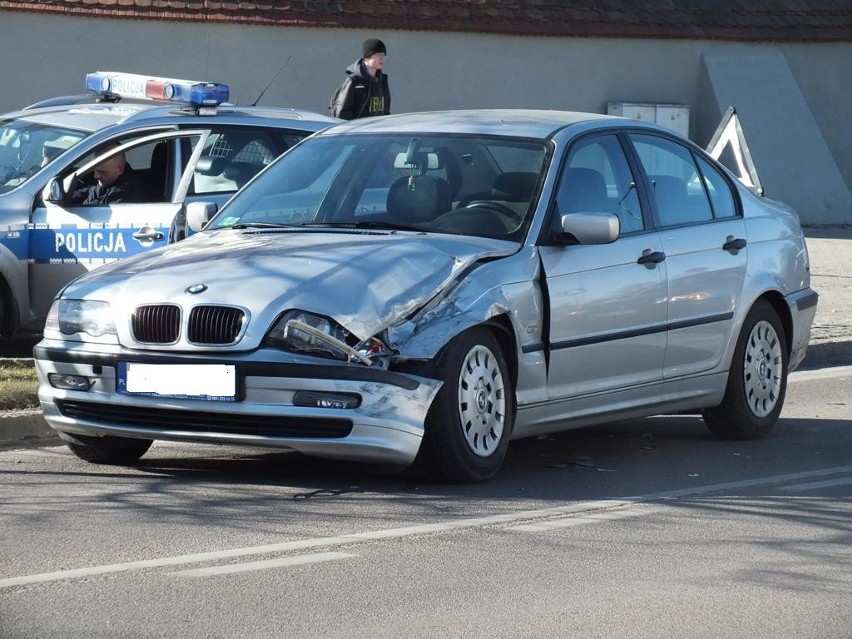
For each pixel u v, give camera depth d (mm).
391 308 8992
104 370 9164
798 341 12500
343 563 7586
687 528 8688
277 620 6547
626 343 10578
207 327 8898
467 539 8195
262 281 9039
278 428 8859
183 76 25938
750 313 11875
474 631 6484
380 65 20438
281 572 7367
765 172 31094
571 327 10094
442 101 28375
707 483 10125
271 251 9539
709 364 11461
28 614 6543
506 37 28734
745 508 9312
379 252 9391
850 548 8273
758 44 31547
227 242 9938
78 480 9594
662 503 9391
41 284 13875
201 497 9086
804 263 12719
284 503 8953
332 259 9281
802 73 32156
